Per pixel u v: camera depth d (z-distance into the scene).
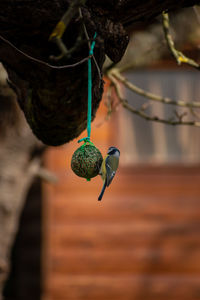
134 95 12.31
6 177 7.93
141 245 11.73
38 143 8.12
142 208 11.84
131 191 11.92
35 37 3.17
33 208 14.21
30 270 14.36
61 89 3.38
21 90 3.79
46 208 11.88
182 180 11.99
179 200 11.87
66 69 3.28
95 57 3.33
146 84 12.44
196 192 11.94
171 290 11.55
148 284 11.60
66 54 2.99
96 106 3.72
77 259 11.76
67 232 11.83
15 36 3.17
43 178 9.02
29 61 3.29
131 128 12.23
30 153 8.16
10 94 6.60
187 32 6.47
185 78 12.47
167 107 12.35
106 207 11.88
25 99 3.78
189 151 12.20
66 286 11.70
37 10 3.04
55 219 11.88
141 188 11.95
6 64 3.42
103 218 11.86
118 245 11.74
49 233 11.84
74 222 11.87
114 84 6.38
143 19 3.59
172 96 12.44
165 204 11.84
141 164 12.09
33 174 8.49
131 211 11.84
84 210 11.90
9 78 3.89
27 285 14.34
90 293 11.67
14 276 14.69
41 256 13.92
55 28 3.03
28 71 3.36
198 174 12.03
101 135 12.19
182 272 11.59
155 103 12.33
